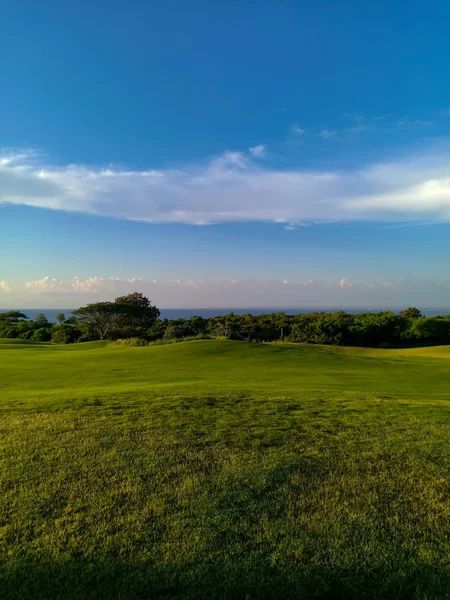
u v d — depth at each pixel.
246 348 31.12
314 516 4.77
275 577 3.78
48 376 19.31
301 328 72.31
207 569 3.90
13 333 84.19
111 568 3.95
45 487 5.62
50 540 4.42
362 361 27.14
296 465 6.20
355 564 3.94
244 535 4.43
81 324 77.94
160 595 3.60
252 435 7.70
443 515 4.77
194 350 30.27
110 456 6.69
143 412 9.54
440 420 8.70
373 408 9.94
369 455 6.58
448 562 3.94
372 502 5.08
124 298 91.94
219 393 12.11
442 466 6.11
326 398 11.34
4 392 14.27
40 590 3.68
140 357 28.09
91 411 9.70
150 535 4.47
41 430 8.19
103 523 4.71
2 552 4.24
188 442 7.32
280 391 12.67
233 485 5.57
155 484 5.65
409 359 31.44
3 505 5.18
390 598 3.52
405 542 4.27
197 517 4.79
